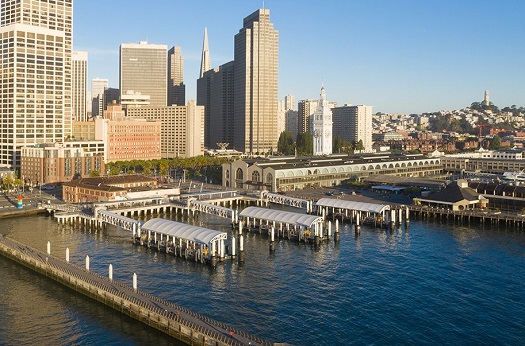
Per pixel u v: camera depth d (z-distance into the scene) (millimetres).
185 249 153500
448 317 109188
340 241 173375
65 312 112500
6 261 150625
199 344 94875
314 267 143250
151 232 179125
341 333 101688
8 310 113750
